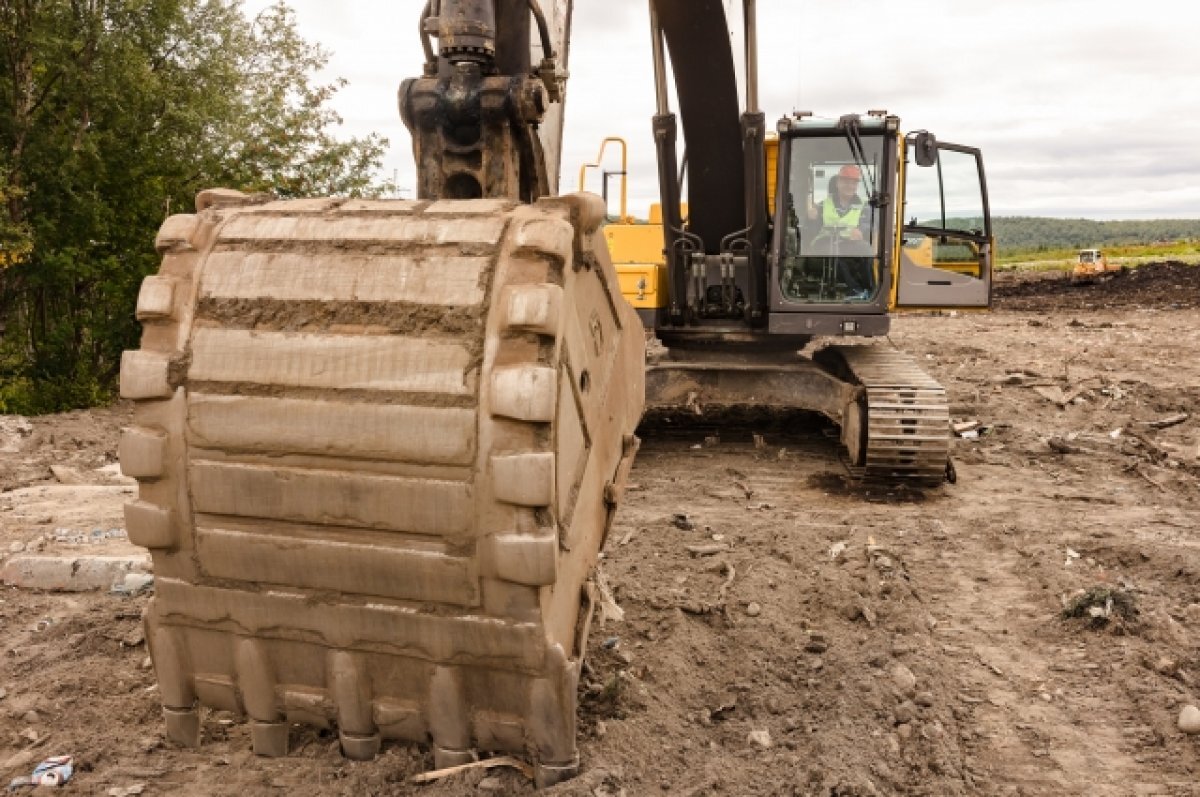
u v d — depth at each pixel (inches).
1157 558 259.0
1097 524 300.4
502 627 126.1
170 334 132.9
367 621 131.1
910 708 173.5
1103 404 515.5
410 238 130.3
